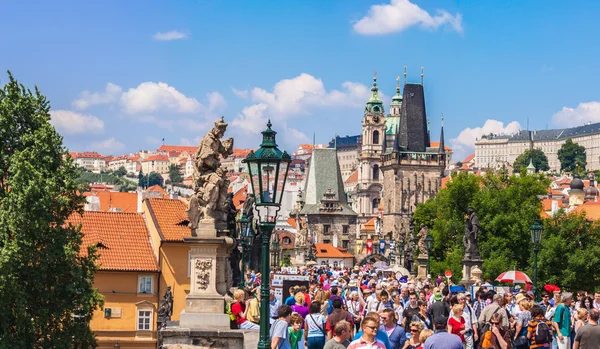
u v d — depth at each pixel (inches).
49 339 2336.4
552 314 1584.6
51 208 2402.8
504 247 5012.3
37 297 2348.7
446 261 5059.1
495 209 5157.5
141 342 3491.6
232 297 1574.8
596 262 4712.1
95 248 2532.0
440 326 1007.6
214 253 1465.3
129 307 3491.6
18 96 2549.2
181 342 1398.9
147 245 3617.1
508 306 1674.5
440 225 5546.3
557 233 4968.0
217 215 1501.0
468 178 5625.0
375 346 866.8
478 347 1336.1
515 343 1397.6
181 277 3533.5
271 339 1106.7
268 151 1075.3
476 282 2374.5
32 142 2469.2
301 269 3358.8
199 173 1501.0
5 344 2169.0
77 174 2539.4
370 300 1530.5
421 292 1739.7
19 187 2340.1
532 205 5118.1
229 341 1395.2
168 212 3700.8
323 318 1234.6
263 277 1068.5
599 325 1261.1
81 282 2374.5
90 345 2410.2
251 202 2432.3
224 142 1518.2
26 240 2294.5
